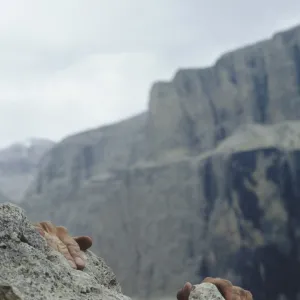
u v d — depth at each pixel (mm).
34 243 3582
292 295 50625
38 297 3119
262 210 53375
